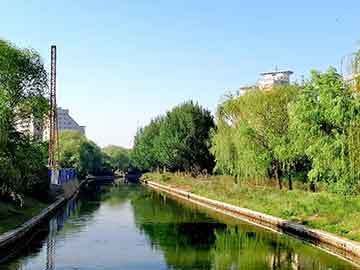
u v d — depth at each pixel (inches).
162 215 2369.6
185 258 1344.7
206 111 4200.3
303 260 1294.3
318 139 1685.5
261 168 2388.0
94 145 7298.2
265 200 2295.8
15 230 1531.7
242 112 2507.4
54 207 2495.1
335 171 1596.9
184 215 2357.3
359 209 1633.9
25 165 1807.3
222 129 2699.3
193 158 4097.0
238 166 2504.9
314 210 1831.9
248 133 2396.7
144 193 4015.8
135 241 1609.3
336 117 1565.0
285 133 2321.6
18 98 2057.1
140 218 2244.1
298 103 1777.8
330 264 1242.6
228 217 2271.2
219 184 3307.1
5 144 1636.3
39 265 1253.7
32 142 2023.9
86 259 1330.0
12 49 2027.6
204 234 1752.0
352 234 1440.7
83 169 5728.3
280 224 1833.2
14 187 1829.5
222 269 1206.3
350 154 1389.0
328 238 1459.2
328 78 1686.8
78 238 1669.5
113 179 6948.8
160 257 1357.0
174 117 4333.2
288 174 2401.6
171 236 1716.3
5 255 1371.8
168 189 4338.1
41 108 2098.9
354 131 1384.1
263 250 1440.7
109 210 2620.6
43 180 2532.0
